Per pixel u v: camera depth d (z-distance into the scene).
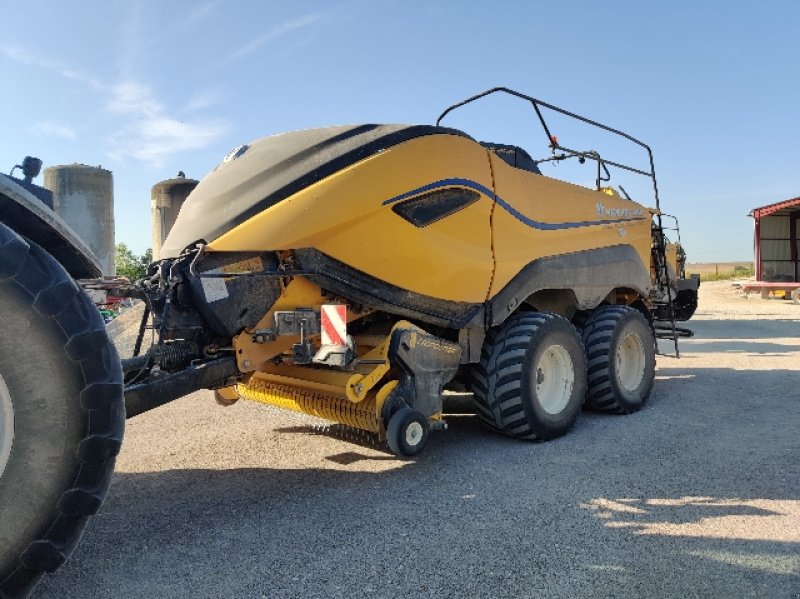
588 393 6.09
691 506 3.61
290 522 3.48
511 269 5.22
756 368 8.85
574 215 6.04
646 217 7.38
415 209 4.51
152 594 2.69
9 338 2.15
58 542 2.24
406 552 3.06
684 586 2.68
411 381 4.48
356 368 4.45
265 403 5.25
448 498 3.83
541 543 3.13
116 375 2.34
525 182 5.45
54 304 2.19
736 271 52.84
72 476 2.24
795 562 2.90
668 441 5.05
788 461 4.43
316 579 2.80
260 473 4.39
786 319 17.95
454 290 4.80
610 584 2.71
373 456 4.79
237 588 2.73
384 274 4.39
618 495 3.81
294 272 4.00
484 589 2.68
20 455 2.18
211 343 4.04
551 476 4.21
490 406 5.05
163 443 5.20
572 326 5.48
